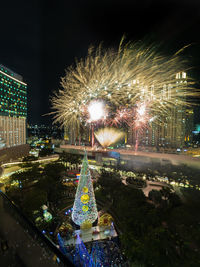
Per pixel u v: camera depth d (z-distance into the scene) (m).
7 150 72.94
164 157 56.03
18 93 95.00
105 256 19.94
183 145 101.44
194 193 38.47
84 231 25.12
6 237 10.52
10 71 89.06
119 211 28.64
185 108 98.31
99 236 24.48
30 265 8.51
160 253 15.93
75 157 65.06
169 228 20.52
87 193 24.92
